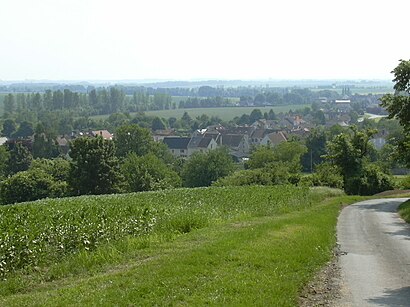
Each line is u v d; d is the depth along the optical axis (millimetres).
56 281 12484
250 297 9711
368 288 11883
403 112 47250
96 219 18969
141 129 98125
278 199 35562
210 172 90062
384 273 13688
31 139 128375
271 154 96500
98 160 67062
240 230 19141
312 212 30484
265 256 13773
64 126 166375
